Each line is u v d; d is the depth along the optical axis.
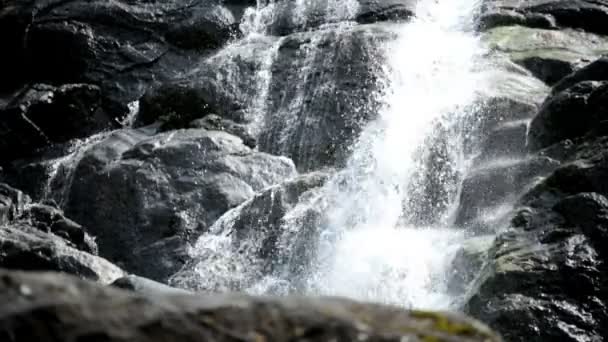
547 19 23.19
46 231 18.33
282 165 19.97
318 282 17.11
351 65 21.58
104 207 19.56
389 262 16.47
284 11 24.70
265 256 17.97
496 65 21.38
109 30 25.34
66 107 23.75
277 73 22.27
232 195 19.08
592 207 13.26
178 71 24.59
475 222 16.94
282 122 21.45
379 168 19.34
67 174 22.11
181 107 22.17
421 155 19.39
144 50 24.94
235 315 3.49
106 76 24.77
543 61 21.28
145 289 13.59
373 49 21.75
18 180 22.42
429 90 20.89
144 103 22.72
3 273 3.39
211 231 18.70
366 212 18.47
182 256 18.45
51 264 16.20
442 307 14.86
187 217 18.91
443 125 19.59
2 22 25.77
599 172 13.91
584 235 13.10
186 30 24.92
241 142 20.45
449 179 19.12
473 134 19.33
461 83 20.75
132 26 25.28
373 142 20.02
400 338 3.46
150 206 19.19
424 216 18.83
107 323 3.34
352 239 17.59
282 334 3.45
